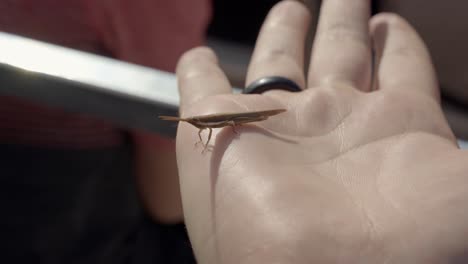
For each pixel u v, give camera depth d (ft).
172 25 1.09
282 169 0.72
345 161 0.75
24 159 0.98
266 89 0.89
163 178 1.12
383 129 0.79
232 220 0.68
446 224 0.66
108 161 1.05
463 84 1.51
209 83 0.84
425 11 1.53
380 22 1.00
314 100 0.81
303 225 0.66
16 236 1.00
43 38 0.97
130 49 1.05
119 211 1.10
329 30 0.97
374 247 0.65
